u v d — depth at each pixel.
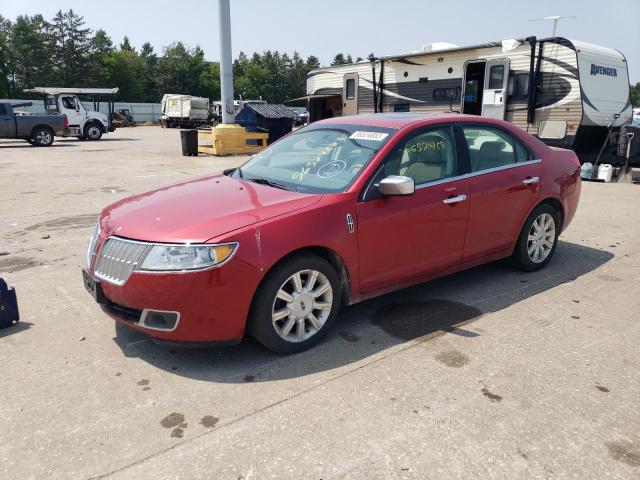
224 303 3.24
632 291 4.83
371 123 4.47
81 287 4.86
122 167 14.10
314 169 4.18
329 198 3.69
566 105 11.36
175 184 4.51
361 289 3.90
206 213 3.50
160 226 3.38
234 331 3.33
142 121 61.66
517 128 5.08
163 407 2.99
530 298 4.64
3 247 6.20
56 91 24.62
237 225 3.31
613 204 9.11
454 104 13.73
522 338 3.86
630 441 2.71
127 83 85.31
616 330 4.00
